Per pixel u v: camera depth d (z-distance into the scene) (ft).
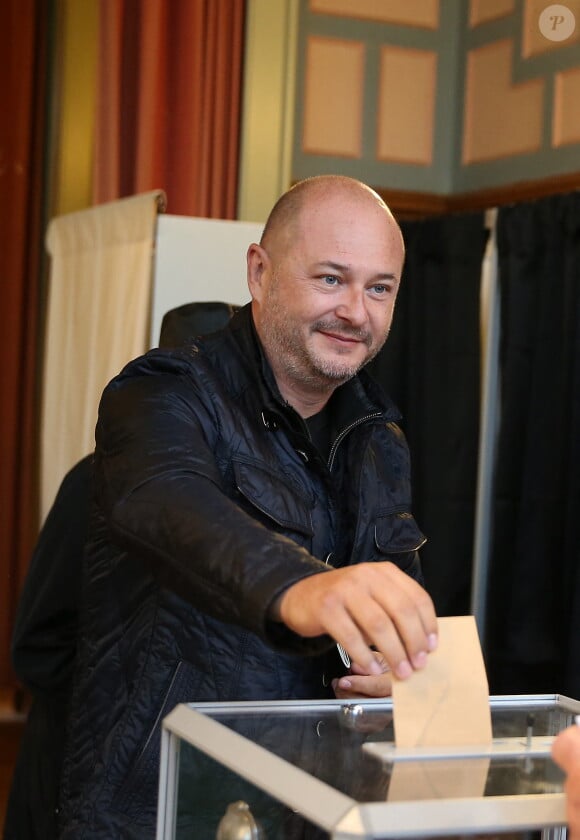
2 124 16.03
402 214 17.81
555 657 13.78
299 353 5.40
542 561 13.87
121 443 4.82
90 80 15.70
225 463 5.32
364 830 2.77
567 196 13.80
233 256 10.71
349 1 17.29
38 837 6.79
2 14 15.90
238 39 15.67
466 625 3.75
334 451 5.78
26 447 16.43
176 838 3.63
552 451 13.88
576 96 15.28
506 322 14.62
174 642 5.21
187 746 3.59
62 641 6.78
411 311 16.01
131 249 10.98
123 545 4.44
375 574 3.64
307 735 3.61
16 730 16.25
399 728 3.51
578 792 2.88
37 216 16.30
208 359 5.62
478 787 3.06
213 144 15.62
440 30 17.76
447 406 15.33
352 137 17.38
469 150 17.48
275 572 3.84
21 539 16.40
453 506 15.16
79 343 12.09
